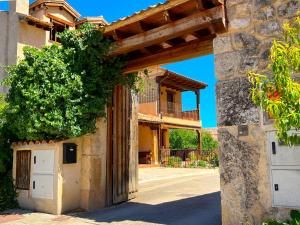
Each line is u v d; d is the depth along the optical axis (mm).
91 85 7719
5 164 8883
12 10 15289
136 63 8141
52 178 7555
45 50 8062
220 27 5562
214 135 33031
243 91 5219
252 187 4922
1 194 8266
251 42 5254
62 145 7625
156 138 22500
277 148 4762
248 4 5375
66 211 7504
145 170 18594
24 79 7598
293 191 4547
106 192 8211
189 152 23875
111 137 8586
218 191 10391
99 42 7566
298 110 3139
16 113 7871
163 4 6094
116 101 8859
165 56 7559
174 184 12492
